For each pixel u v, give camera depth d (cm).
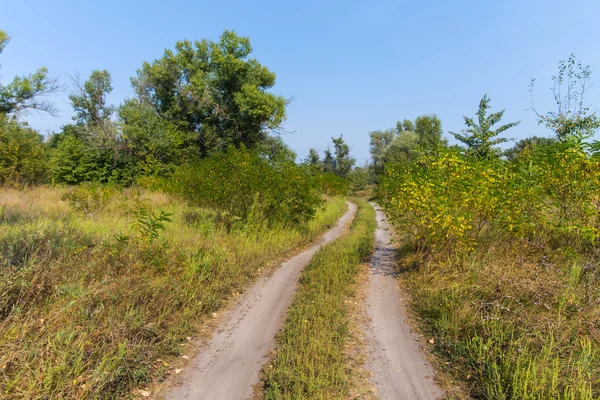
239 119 2841
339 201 2967
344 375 430
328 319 565
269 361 472
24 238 599
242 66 2686
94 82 3450
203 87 2681
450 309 581
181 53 2872
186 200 1490
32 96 2973
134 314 500
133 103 2780
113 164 2580
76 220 957
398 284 794
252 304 669
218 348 505
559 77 1052
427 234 827
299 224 1408
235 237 1024
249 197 1210
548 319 484
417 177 820
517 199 756
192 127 2948
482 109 1528
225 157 1185
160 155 2528
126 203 1238
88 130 2636
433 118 4931
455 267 743
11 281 454
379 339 535
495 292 585
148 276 616
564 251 695
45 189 1617
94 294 493
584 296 540
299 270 910
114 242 691
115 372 389
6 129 1825
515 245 760
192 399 393
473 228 887
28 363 360
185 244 834
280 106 2827
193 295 615
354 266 884
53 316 437
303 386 393
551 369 405
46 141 3500
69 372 364
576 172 675
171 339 498
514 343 446
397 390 411
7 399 328
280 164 1264
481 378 420
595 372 403
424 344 523
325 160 6009
